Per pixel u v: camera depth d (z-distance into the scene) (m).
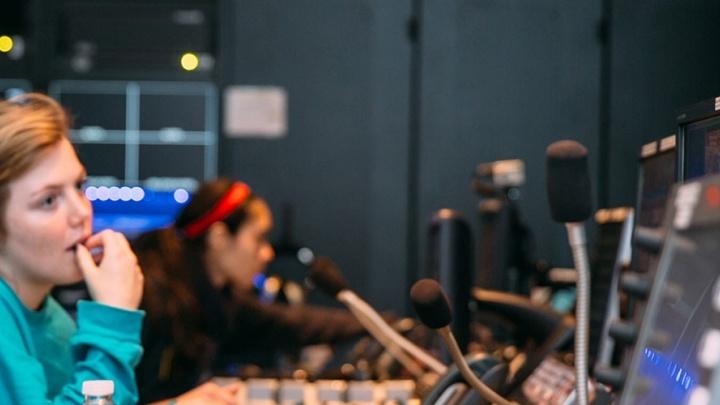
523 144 5.44
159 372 3.50
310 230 5.72
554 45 5.23
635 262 1.86
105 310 2.21
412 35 5.62
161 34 5.62
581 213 1.43
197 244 3.81
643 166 1.96
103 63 5.61
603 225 2.26
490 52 5.49
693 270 1.05
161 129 5.63
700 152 1.64
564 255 5.16
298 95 5.71
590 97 4.77
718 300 0.97
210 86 5.66
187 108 5.65
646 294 1.15
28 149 2.12
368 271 5.67
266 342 4.06
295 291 5.06
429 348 3.10
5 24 5.59
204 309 3.66
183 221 3.82
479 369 1.92
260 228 3.92
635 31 2.78
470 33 5.53
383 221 5.67
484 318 2.74
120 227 5.61
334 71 5.69
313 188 5.73
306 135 5.73
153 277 3.56
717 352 0.95
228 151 5.66
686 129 1.70
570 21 5.04
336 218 5.73
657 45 2.57
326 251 5.69
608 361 1.86
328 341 4.09
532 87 5.41
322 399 2.62
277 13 5.67
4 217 2.15
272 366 4.38
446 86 5.58
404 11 5.63
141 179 5.63
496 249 3.30
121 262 2.26
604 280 2.12
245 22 5.65
